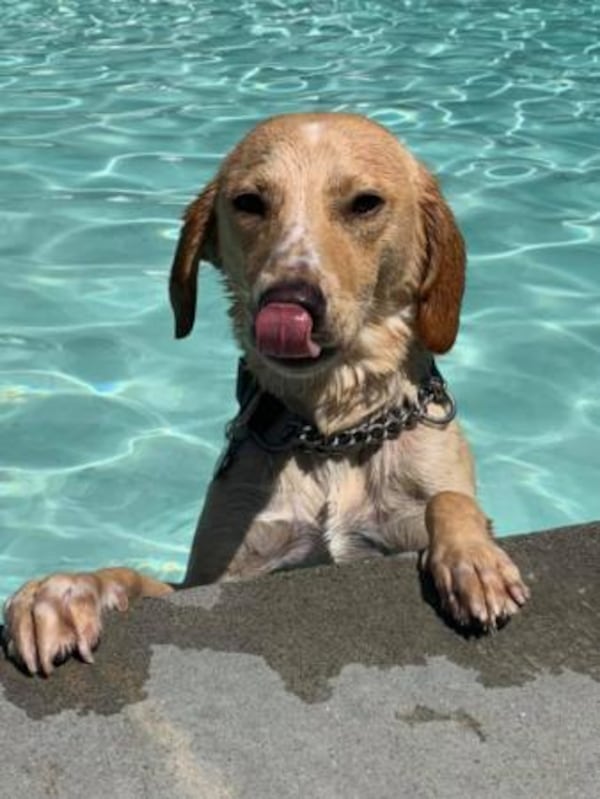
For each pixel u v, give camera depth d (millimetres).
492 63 1953
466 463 674
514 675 466
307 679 461
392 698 453
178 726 438
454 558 504
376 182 626
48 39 2078
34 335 1127
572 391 1058
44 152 1530
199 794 413
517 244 1313
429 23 2207
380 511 653
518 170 1507
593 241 1320
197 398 1042
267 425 648
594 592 511
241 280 642
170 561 861
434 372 676
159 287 1214
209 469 952
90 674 461
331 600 502
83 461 959
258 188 625
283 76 1857
